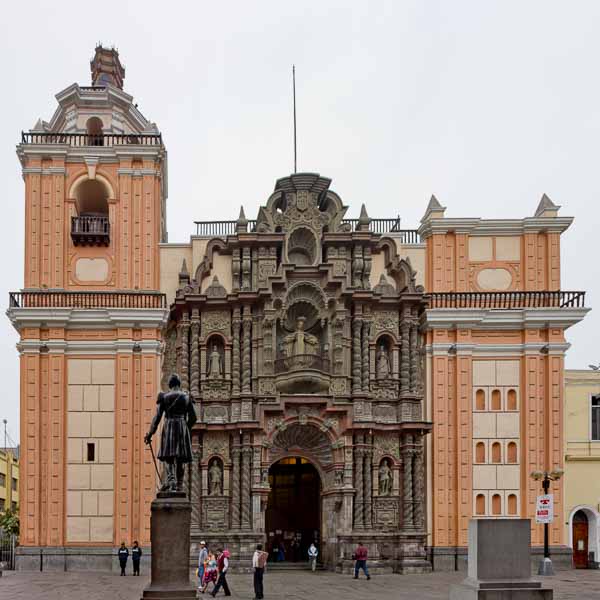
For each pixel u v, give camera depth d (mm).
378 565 48281
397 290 52125
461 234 52250
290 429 50438
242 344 50781
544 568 44156
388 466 50594
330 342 51062
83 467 47844
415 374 51031
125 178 50781
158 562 26312
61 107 54312
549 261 52062
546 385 50719
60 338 48562
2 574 44250
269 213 52250
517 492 50000
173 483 27484
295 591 37594
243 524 48781
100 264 50281
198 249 51969
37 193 50125
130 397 48250
